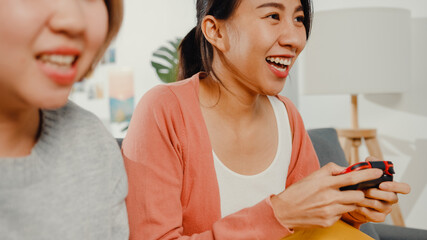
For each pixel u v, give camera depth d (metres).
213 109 0.78
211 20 0.73
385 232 1.23
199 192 0.73
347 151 1.90
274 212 0.60
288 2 0.67
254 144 0.81
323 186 0.60
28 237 0.41
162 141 0.70
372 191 0.65
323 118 2.31
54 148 0.45
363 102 2.19
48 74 0.33
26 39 0.31
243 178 0.78
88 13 0.35
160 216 0.65
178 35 3.17
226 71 0.75
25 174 0.41
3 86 0.34
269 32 0.66
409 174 2.05
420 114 2.01
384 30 1.71
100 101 3.62
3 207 0.39
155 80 3.32
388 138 2.12
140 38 3.38
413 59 2.01
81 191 0.46
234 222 0.62
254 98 0.78
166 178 0.68
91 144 0.49
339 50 1.73
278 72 0.70
